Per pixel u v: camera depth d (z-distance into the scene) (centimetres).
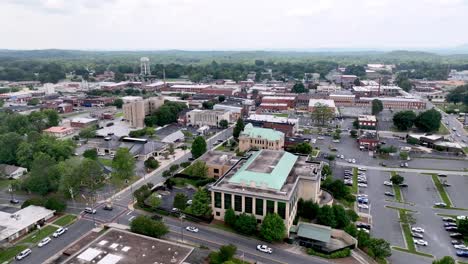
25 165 16625
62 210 12688
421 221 12725
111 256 9025
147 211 12862
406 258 10425
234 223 11431
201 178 15800
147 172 16938
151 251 9344
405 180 16500
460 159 19300
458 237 11631
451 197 14675
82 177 13812
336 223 11719
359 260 10069
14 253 10088
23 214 11919
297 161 14975
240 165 14462
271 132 19800
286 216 11056
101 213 12662
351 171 17562
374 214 13225
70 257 8938
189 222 12050
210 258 9094
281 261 9888
